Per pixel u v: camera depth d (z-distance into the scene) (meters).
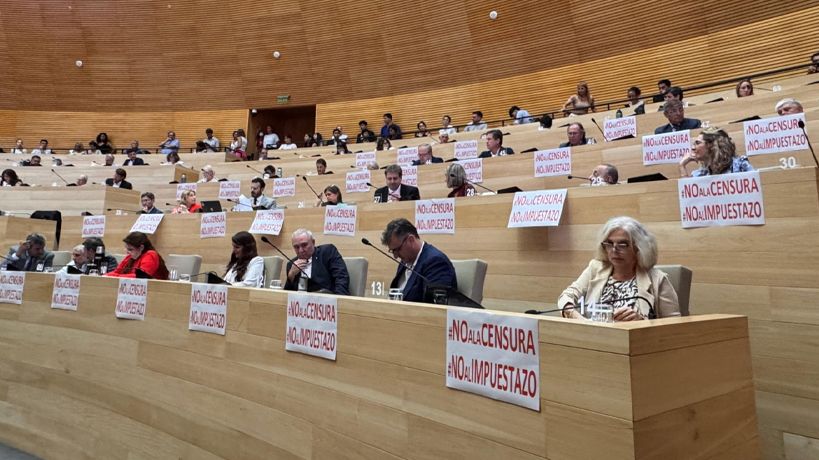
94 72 13.46
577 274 2.87
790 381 2.07
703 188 2.42
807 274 2.10
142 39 13.21
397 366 1.50
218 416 2.09
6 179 7.64
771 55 8.45
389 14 11.80
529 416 1.18
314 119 14.07
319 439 1.70
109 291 2.68
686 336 1.15
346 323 1.68
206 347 2.19
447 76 11.78
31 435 2.87
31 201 6.89
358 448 1.57
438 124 11.81
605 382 1.05
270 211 4.38
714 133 2.96
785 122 3.51
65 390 2.77
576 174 4.53
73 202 6.84
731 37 8.83
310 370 1.77
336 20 12.27
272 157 10.52
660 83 7.96
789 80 6.35
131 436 2.43
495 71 11.27
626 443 1.00
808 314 2.07
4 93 13.53
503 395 1.23
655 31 9.52
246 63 13.15
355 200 6.12
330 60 12.67
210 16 12.86
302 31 12.58
